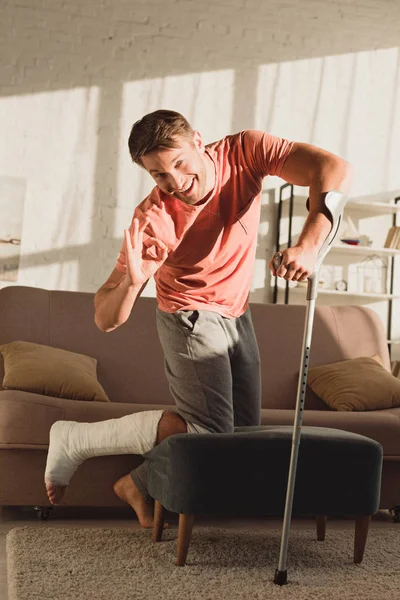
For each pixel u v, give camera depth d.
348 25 5.91
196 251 2.11
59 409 2.79
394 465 3.07
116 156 5.41
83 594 1.88
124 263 2.01
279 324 3.82
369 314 4.02
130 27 5.47
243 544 2.50
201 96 5.59
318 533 2.61
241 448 2.14
